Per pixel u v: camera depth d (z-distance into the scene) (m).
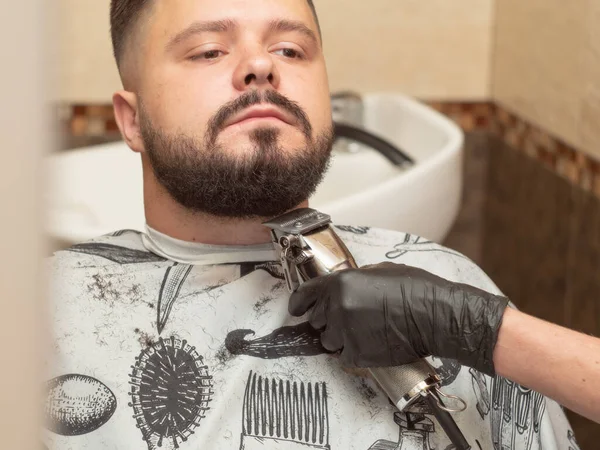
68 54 1.58
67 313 0.71
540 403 0.79
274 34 0.75
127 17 0.78
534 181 1.66
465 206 1.89
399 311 0.65
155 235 0.78
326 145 0.76
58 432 0.66
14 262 0.10
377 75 1.75
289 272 0.69
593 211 1.43
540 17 1.60
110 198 1.43
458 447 0.64
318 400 0.71
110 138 1.65
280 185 0.71
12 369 0.10
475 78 1.80
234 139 0.70
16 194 0.10
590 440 1.45
